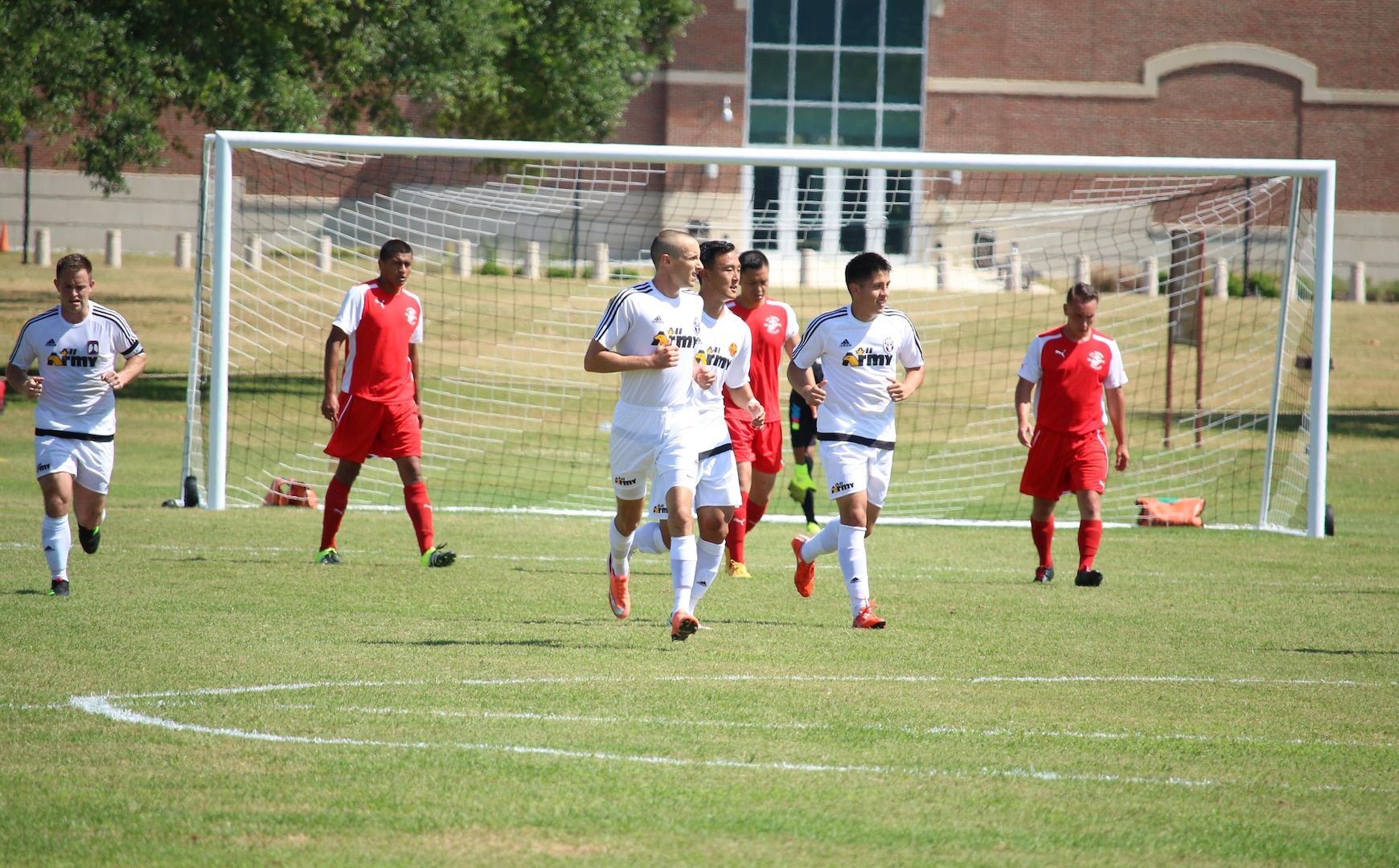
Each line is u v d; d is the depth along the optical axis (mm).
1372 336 105125
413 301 32719
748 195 92250
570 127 90625
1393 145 152500
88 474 27625
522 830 13820
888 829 14047
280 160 59156
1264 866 13250
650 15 100312
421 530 32500
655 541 26453
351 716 18172
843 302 90062
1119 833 14070
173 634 23344
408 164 74750
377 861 12898
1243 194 58438
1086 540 31969
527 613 26656
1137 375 83750
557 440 65375
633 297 22844
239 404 70438
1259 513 49250
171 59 69062
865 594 25859
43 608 25406
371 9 75250
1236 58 151875
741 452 32906
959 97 150750
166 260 147000
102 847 13148
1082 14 151125
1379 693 20797
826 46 149750
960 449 66125
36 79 67812
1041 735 17938
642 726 17969
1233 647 24359
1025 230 108875
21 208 156125
